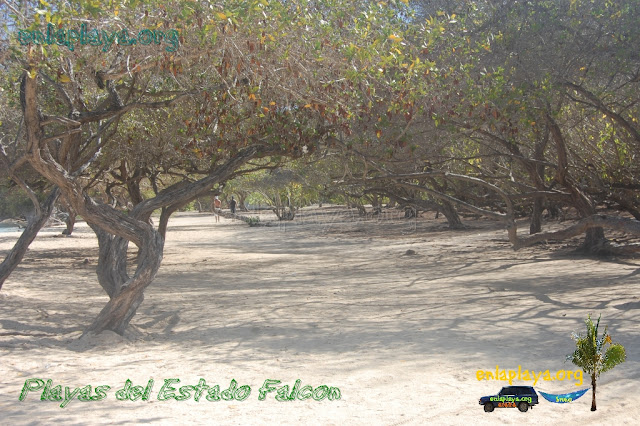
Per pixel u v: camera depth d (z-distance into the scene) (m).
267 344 8.58
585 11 14.26
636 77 14.34
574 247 21.16
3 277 12.02
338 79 10.92
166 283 16.28
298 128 12.14
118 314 8.98
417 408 5.50
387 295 13.22
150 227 9.66
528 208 34.88
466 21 14.80
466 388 6.09
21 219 59.16
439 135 15.43
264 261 22.19
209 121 11.79
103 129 11.33
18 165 9.18
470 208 14.36
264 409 5.56
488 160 22.42
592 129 19.22
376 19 10.59
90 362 7.52
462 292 13.16
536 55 14.14
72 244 31.42
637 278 13.83
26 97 8.00
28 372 7.02
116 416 5.39
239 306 12.16
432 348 7.91
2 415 5.43
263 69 10.18
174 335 9.42
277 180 42.22
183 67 10.71
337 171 25.95
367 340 8.59
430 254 22.52
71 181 8.92
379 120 11.82
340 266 19.92
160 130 16.53
